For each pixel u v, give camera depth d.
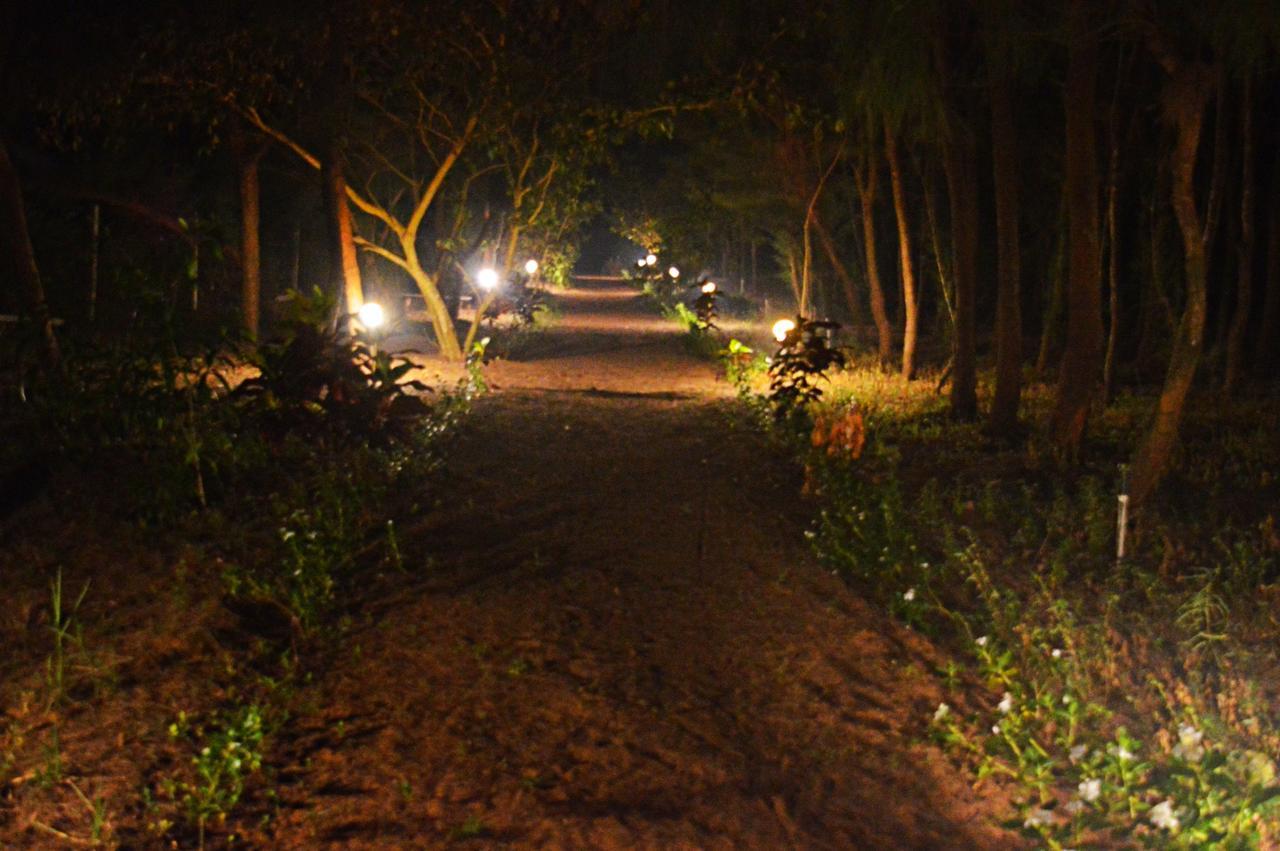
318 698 6.09
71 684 5.99
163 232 18.86
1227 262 19.06
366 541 8.65
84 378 10.36
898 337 26.41
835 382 18.36
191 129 19.73
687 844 4.86
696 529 9.20
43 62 13.23
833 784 5.42
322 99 15.27
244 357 11.19
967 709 6.18
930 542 8.95
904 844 4.94
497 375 18.98
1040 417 14.47
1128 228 22.95
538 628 7.07
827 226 26.14
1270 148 20.30
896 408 15.55
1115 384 16.50
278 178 23.66
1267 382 18.22
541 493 10.24
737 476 11.08
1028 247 26.05
